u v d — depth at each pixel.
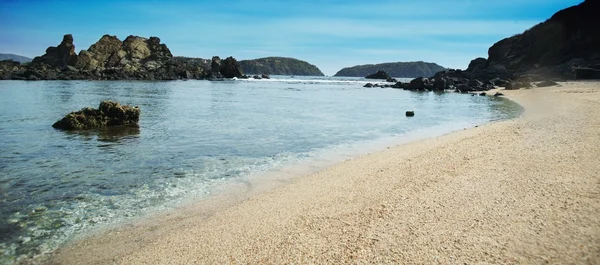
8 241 8.26
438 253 6.86
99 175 13.41
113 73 112.56
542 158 12.95
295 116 32.72
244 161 15.85
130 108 25.91
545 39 95.88
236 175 13.71
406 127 26.39
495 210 8.63
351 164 14.88
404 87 91.94
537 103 40.00
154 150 17.67
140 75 117.00
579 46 87.75
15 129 22.61
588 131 17.52
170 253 7.59
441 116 33.22
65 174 13.42
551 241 6.98
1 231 8.74
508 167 12.20
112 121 25.17
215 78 146.75
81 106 36.69
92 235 8.60
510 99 50.12
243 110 37.25
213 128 24.83
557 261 6.31
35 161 15.14
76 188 11.92
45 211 9.99
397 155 16.00
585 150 13.60
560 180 10.36
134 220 9.48
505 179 10.92
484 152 14.82
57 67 108.06
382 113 35.84
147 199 11.05
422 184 11.21
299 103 47.38
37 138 20.00
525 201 9.03
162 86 84.19
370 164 14.62
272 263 6.92
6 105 35.94
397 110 38.88
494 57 116.94
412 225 8.16
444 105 45.06
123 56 126.69
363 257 6.90
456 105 44.91
